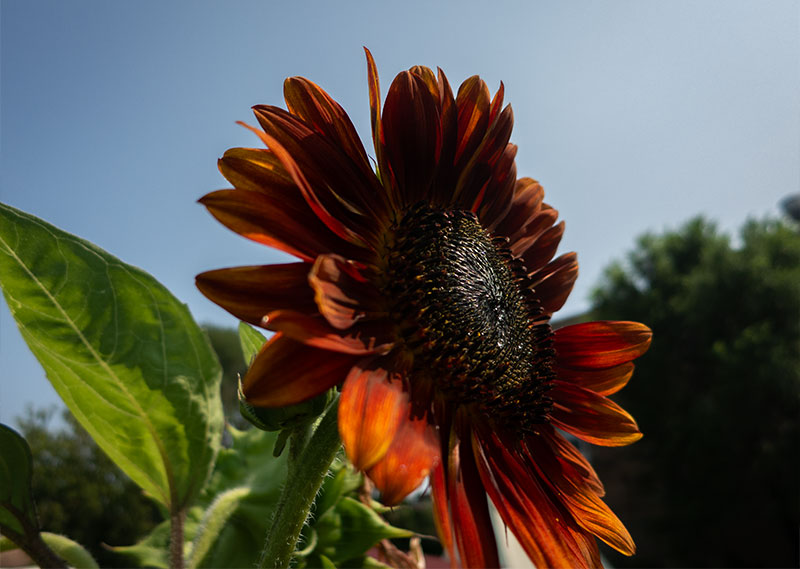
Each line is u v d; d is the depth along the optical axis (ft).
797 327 8.08
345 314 0.40
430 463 0.35
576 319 10.52
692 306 9.03
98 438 0.55
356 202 0.50
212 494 0.67
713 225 10.27
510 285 0.60
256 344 0.55
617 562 8.67
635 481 9.20
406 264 0.51
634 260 10.47
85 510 5.30
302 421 0.42
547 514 0.46
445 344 0.49
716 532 7.99
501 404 0.52
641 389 9.05
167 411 0.54
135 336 0.51
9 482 0.47
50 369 0.51
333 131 0.51
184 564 0.57
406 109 0.56
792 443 7.66
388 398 0.38
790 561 7.68
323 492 0.60
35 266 0.48
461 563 0.38
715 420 7.98
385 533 0.60
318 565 0.59
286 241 0.40
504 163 0.64
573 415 0.59
